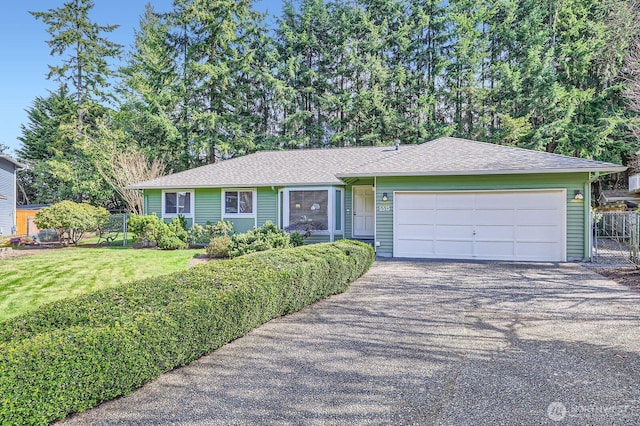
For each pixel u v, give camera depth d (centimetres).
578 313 587
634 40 1730
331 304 654
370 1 2833
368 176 1204
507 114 2316
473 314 591
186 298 409
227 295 439
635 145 2180
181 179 1641
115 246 1555
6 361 250
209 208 1598
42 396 262
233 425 291
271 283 518
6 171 2127
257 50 2852
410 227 1212
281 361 415
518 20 2567
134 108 2812
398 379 369
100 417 302
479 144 1342
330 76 2791
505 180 1140
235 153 2680
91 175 2527
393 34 2691
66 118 2861
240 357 426
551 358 414
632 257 942
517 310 610
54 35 2814
